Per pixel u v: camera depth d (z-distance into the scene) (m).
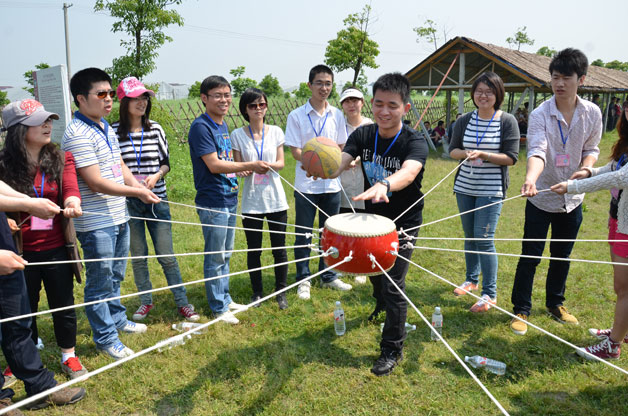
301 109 4.83
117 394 3.26
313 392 3.29
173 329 4.18
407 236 3.25
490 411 3.08
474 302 4.64
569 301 4.62
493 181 4.29
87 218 3.44
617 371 3.43
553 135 3.96
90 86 3.33
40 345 3.81
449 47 17.23
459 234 6.92
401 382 3.36
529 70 16.45
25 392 3.28
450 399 3.19
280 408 3.13
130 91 3.94
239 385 3.38
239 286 5.14
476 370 3.51
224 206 4.15
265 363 3.62
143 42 13.69
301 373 3.50
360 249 2.78
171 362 3.62
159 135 4.33
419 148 3.30
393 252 2.87
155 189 4.26
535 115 4.07
